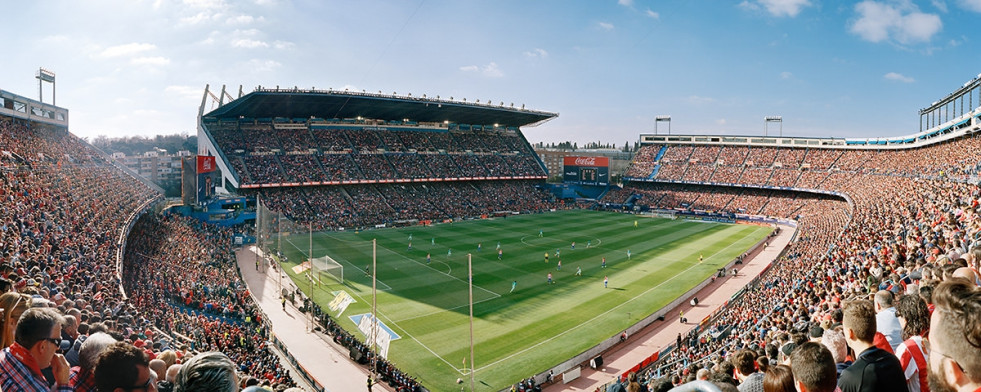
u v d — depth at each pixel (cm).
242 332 3594
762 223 10206
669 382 969
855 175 10100
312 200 9238
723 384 567
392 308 4416
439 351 3541
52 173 4897
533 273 5606
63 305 1255
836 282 2491
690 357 2939
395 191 10525
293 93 8438
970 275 766
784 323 2009
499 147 13325
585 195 13475
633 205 12181
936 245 1914
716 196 11862
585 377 3275
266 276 5612
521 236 8006
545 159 19375
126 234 4572
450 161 11869
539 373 3203
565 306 4494
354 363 3406
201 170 7569
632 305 4550
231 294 4547
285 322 4175
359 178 10012
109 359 466
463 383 3105
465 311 4338
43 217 3434
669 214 11281
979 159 5788
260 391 466
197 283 4534
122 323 1883
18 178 3938
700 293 5103
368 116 11162
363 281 5269
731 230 8994
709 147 13350
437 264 6003
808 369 477
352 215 9094
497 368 3297
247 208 8338
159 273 4400
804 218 9512
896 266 1873
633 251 6912
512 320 4134
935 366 390
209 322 3684
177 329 3203
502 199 11644
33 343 555
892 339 722
